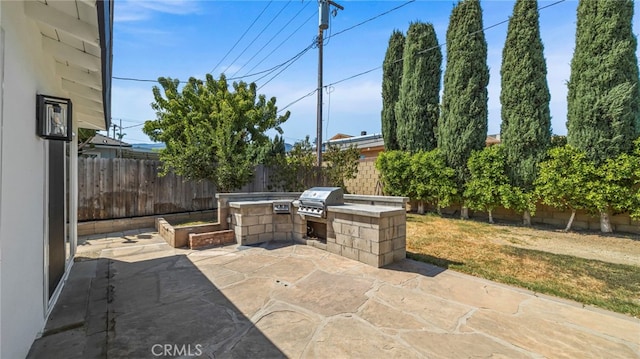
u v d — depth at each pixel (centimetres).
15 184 181
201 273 367
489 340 218
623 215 616
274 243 531
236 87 955
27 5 201
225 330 232
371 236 399
